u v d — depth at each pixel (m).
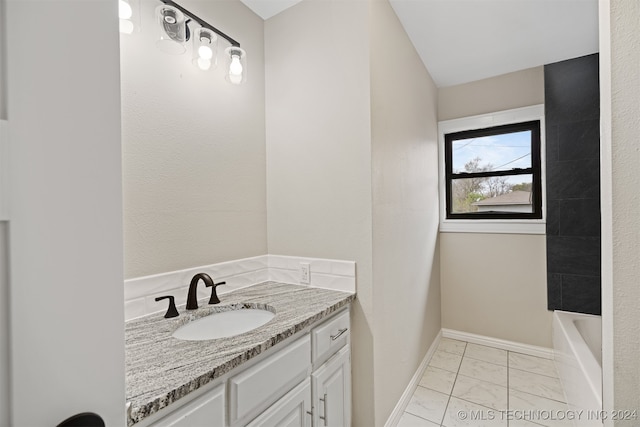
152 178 1.18
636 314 0.66
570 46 2.14
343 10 1.49
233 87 1.54
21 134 0.32
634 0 0.66
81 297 0.36
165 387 0.69
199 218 1.36
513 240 2.52
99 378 0.38
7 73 0.31
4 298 0.30
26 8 0.32
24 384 0.31
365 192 1.43
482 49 2.18
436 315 2.67
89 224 0.37
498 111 2.56
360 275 1.45
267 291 1.50
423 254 2.27
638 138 0.65
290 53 1.66
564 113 2.31
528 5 1.73
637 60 0.66
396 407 1.69
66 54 0.35
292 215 1.66
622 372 0.67
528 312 2.46
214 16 1.45
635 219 0.66
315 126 1.57
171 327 1.06
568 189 2.30
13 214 0.31
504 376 2.12
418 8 1.75
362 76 1.44
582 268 2.26
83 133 0.37
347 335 1.42
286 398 1.04
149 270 1.17
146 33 1.16
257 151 1.69
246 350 0.88
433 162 2.62
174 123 1.26
